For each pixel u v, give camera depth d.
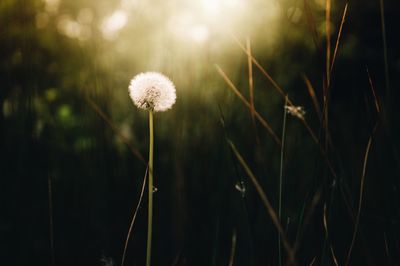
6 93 1.08
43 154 1.00
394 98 1.51
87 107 1.10
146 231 0.89
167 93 0.56
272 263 0.75
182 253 0.82
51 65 1.32
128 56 1.25
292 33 1.31
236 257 0.81
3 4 1.11
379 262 0.74
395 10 1.67
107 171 0.97
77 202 0.97
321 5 1.37
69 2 1.26
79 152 1.15
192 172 0.93
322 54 0.68
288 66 1.31
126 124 1.18
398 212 0.72
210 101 1.01
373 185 0.85
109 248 0.86
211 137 0.97
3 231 0.93
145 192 0.95
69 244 0.89
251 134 0.97
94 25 1.18
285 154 0.73
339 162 0.69
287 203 0.84
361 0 1.66
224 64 1.09
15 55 1.12
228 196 0.88
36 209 0.96
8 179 0.98
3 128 1.03
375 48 1.70
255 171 0.89
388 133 0.70
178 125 0.97
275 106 1.15
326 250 0.65
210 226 0.87
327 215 0.66
